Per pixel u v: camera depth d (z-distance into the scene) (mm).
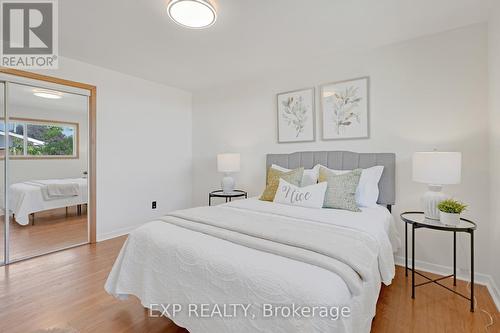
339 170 2777
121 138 3504
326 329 943
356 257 1221
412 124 2457
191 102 4504
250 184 3699
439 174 1912
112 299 1913
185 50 2740
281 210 2189
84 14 2037
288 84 3289
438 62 2334
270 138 3471
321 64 3016
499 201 1869
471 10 1984
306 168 3035
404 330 1571
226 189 3539
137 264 1644
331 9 1978
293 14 2043
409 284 2156
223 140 4039
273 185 2779
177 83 3963
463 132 2217
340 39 2475
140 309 1792
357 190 2408
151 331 1564
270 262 1180
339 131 2873
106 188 3342
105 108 3318
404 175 2496
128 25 2215
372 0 1865
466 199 2193
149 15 2055
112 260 2666
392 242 2275
